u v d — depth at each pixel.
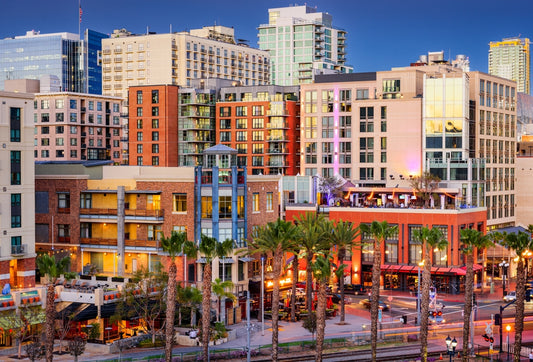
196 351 91.69
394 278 144.62
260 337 103.06
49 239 126.94
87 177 126.00
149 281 100.12
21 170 110.75
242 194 118.50
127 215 121.06
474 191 176.00
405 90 190.88
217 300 109.19
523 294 85.31
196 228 117.50
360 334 102.94
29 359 88.19
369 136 191.50
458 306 127.94
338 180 183.62
